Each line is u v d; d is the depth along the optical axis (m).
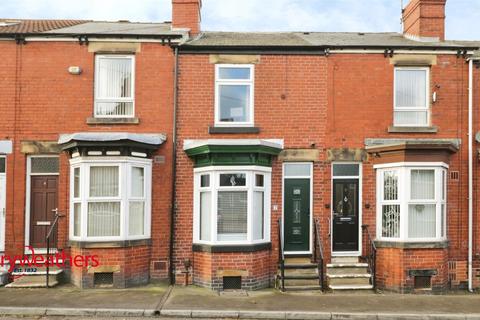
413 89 13.49
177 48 13.09
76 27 14.50
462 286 12.96
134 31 13.70
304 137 13.12
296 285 12.23
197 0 14.34
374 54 13.34
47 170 12.99
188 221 12.84
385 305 10.68
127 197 12.25
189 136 12.99
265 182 12.82
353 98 13.24
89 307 10.03
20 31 13.08
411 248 12.30
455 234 13.05
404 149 12.38
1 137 12.76
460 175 13.17
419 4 14.40
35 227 12.89
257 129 13.03
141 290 11.81
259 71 13.18
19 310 9.78
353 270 12.72
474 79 13.43
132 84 13.09
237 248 12.21
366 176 13.10
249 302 10.73
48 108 12.85
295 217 13.14
